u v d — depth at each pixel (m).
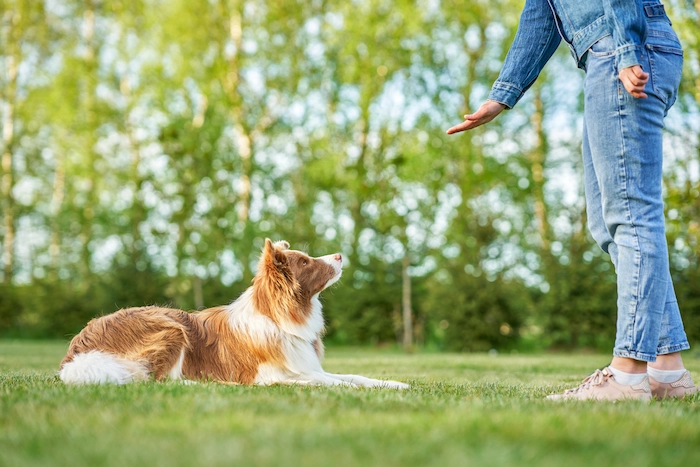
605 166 3.53
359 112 20.83
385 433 2.22
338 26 20.69
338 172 19.89
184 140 18.81
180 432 2.24
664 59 3.51
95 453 1.93
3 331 20.33
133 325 4.49
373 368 7.73
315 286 4.89
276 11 20.80
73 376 4.13
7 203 22.84
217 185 19.75
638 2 3.38
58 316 19.64
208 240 19.05
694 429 2.41
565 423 2.43
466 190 19.34
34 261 23.59
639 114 3.45
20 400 2.97
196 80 21.11
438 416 2.58
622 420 2.55
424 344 18.12
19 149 23.69
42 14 22.84
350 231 19.64
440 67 20.42
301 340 4.70
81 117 22.44
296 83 21.02
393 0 20.03
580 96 19.36
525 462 1.87
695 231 12.02
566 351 16.31
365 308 17.88
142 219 19.67
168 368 4.42
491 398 3.42
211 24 21.25
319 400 3.07
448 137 19.84
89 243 22.39
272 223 19.12
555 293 15.91
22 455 1.94
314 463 1.82
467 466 1.81
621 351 3.48
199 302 18.59
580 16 3.62
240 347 4.63
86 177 22.81
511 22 19.39
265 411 2.68
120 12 21.98
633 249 3.45
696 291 14.40
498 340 16.08
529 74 4.06
